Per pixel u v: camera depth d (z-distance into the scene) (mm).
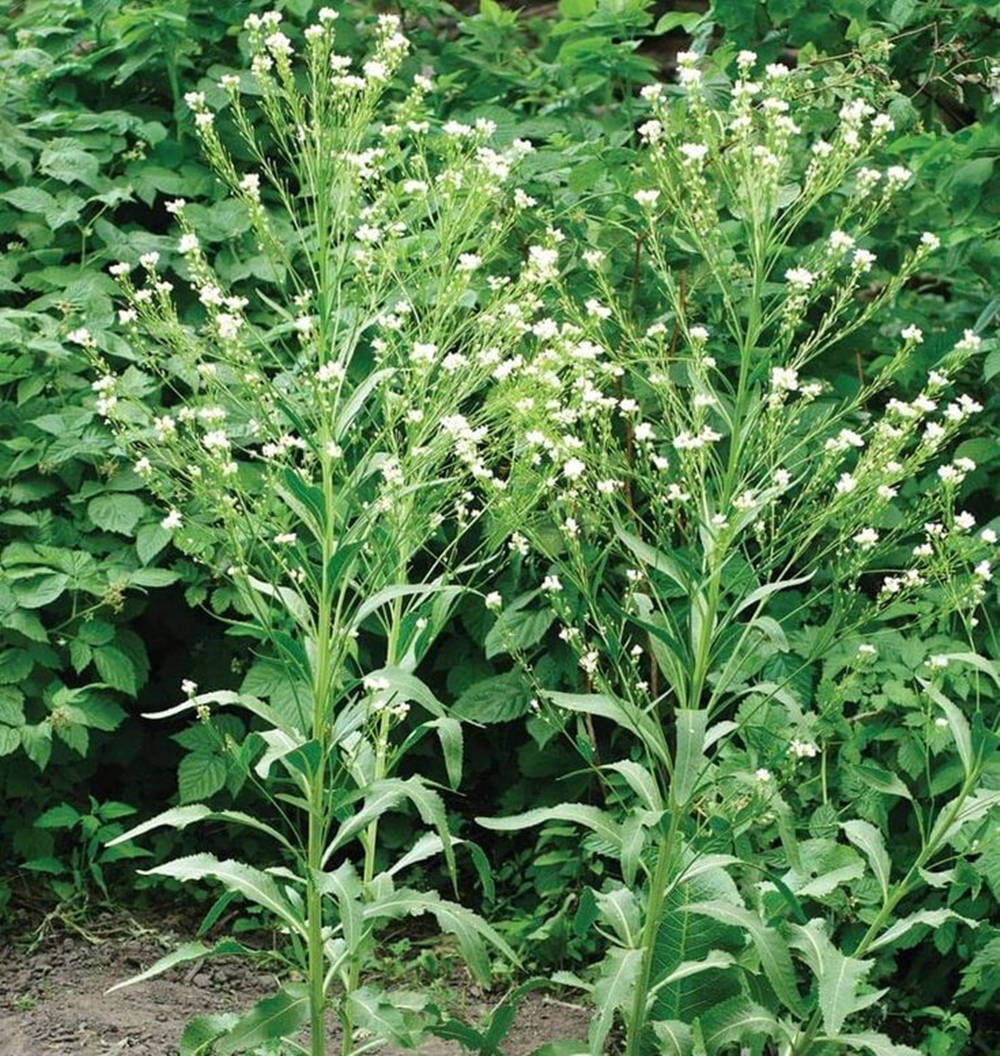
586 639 4809
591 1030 3225
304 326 3271
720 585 3518
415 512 3367
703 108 3393
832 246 3258
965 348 3350
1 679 4754
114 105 5988
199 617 5348
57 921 4777
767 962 3168
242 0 5809
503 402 3365
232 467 3252
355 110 3486
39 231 5488
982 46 5395
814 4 5301
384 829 5164
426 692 3154
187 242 3408
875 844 3498
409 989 4582
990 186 5098
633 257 4949
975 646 4621
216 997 4473
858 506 4156
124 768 5383
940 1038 4141
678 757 3104
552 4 8156
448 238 3420
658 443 4820
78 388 5117
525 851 4969
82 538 4984
